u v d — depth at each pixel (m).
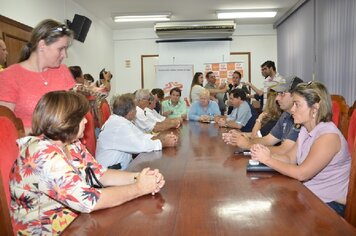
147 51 8.33
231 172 1.52
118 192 1.12
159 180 1.24
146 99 3.68
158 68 7.86
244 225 0.91
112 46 8.30
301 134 1.76
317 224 0.90
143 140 2.23
